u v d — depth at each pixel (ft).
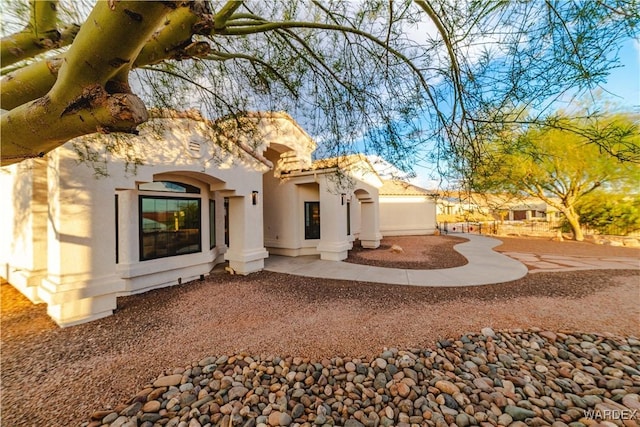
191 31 4.88
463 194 11.94
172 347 15.53
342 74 12.94
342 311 20.56
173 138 24.64
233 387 12.29
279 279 29.89
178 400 11.50
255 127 16.47
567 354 15.07
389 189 79.97
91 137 16.24
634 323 18.52
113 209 20.53
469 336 16.65
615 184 54.80
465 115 10.57
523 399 11.93
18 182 26.22
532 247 54.24
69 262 18.48
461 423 10.59
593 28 7.39
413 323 18.34
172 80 14.34
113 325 18.43
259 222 34.22
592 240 63.05
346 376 13.10
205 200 31.37
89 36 3.88
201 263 30.32
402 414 10.96
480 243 60.70
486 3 8.11
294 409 11.12
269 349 15.24
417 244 59.26
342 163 15.42
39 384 12.26
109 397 11.50
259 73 13.70
